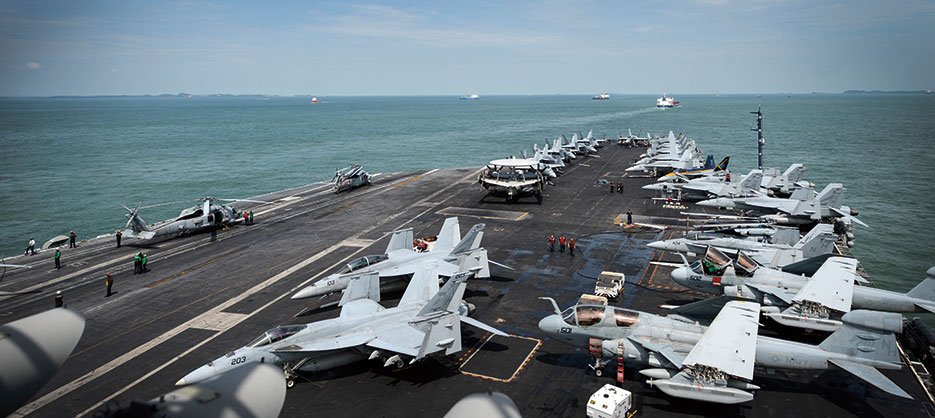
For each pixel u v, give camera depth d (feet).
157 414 12.57
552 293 137.28
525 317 122.93
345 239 193.36
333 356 96.73
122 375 99.40
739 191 225.15
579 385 93.50
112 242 197.88
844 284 96.58
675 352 86.53
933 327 141.28
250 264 166.30
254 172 435.12
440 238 146.51
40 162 490.08
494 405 14.57
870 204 288.92
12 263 172.65
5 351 12.10
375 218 226.17
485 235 194.08
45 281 153.69
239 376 15.07
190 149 597.93
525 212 231.91
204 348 110.11
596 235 192.75
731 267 116.16
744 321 79.51
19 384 11.72
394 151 575.38
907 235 232.73
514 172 260.21
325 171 442.09
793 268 118.93
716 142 624.18
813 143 595.47
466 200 260.83
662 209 234.38
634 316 93.09
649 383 85.25
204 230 208.54
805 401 86.84
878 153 499.92
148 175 418.10
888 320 78.38
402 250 143.23
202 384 14.52
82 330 14.30
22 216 288.92
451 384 94.48
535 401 88.53
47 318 13.97
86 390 94.43
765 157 483.92
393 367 99.71
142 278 154.81
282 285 146.92
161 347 110.83
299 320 123.24
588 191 278.67
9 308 133.28
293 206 255.29
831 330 96.68
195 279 153.07
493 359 103.40
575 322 95.61
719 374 80.33
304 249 181.57
